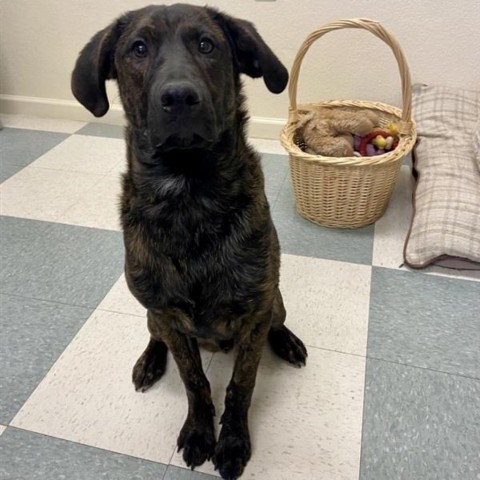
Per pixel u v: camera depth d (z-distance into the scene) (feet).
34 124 9.50
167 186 3.30
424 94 7.62
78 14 8.62
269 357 4.64
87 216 6.70
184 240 3.38
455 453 3.79
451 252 5.41
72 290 5.45
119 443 3.93
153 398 4.28
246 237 3.40
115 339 4.84
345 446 3.86
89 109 3.57
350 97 8.20
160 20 3.14
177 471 3.74
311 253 5.92
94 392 4.32
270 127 8.72
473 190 5.83
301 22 7.70
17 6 8.78
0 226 6.49
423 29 7.42
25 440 3.94
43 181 7.50
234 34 3.43
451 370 4.44
